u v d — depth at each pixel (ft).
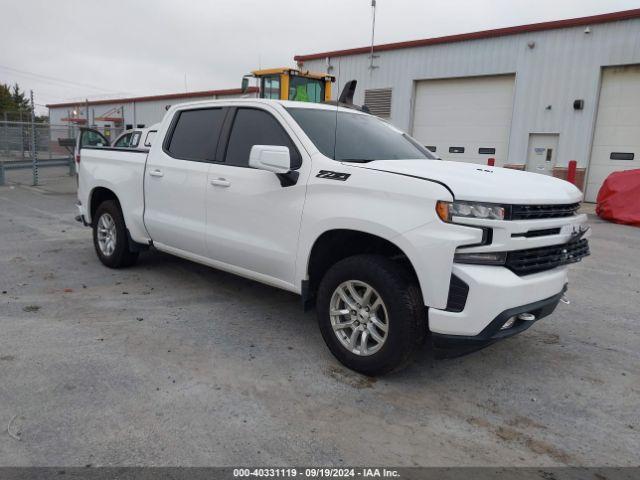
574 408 11.00
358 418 10.27
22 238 26.11
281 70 43.88
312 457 8.95
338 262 12.11
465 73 57.93
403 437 9.68
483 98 57.88
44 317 14.90
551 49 51.83
